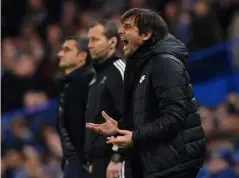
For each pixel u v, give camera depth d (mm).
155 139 16125
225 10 42219
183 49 16609
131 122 17172
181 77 16141
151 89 16469
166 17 39844
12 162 33406
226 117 31906
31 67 41750
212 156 29891
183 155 16125
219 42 37312
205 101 36188
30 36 45969
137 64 16688
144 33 16672
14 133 35844
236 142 30969
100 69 20344
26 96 39781
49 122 36844
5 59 42688
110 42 20266
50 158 35062
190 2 39844
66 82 22203
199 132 16375
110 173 19438
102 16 44812
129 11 16797
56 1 47219
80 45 22094
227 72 36406
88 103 20484
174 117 15914
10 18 49406
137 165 17203
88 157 20578
